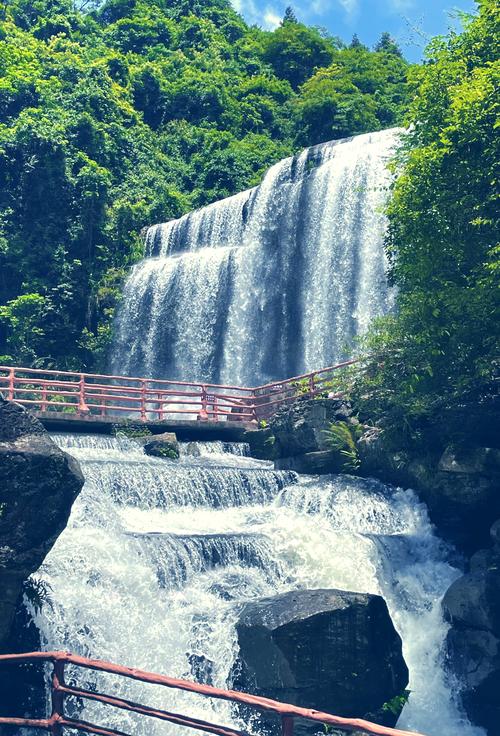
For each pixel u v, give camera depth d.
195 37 91.00
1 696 14.27
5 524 13.14
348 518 22.06
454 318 21.78
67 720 10.71
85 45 83.38
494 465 20.45
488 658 17.89
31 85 60.12
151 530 20.02
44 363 48.06
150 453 26.30
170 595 17.23
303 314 43.81
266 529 20.28
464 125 19.94
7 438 13.41
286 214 45.97
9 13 81.31
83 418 27.72
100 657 15.60
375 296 41.00
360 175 43.00
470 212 20.70
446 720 17.80
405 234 22.55
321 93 73.81
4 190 52.59
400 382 23.81
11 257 50.75
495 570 18.33
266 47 92.44
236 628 16.02
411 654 18.78
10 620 13.71
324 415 24.98
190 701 15.80
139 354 49.06
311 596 16.12
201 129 71.00
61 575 16.23
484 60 22.38
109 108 61.66
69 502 13.80
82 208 52.31
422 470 22.09
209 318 47.25
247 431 28.22
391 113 77.94
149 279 50.22
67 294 49.81
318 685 15.36
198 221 50.66
